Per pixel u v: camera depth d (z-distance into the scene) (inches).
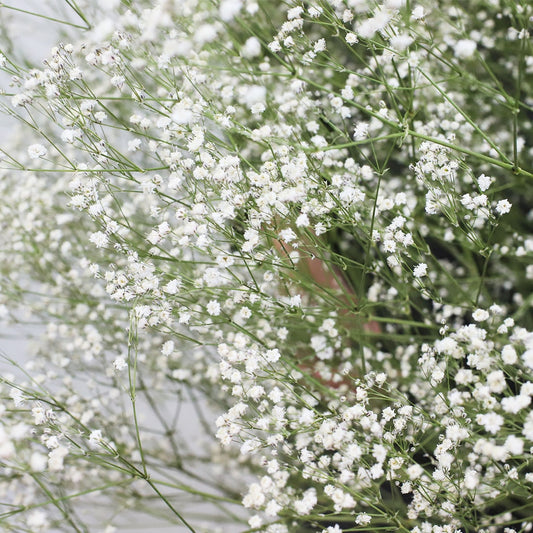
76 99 24.0
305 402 23.0
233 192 23.3
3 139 31.0
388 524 24.4
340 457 22.9
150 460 29.0
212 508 29.3
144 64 23.4
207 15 23.4
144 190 23.8
